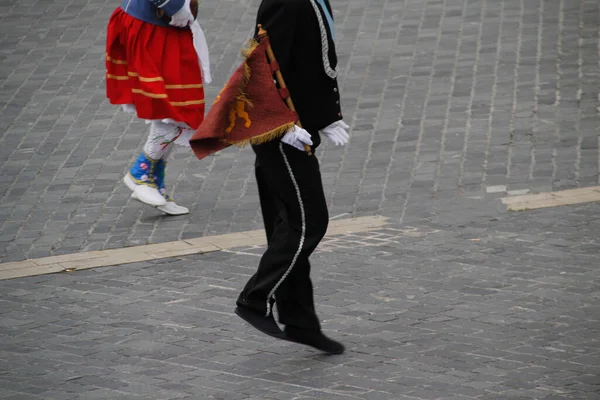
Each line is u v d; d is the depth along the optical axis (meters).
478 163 32.91
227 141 18.61
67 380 19.64
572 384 18.88
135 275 25.64
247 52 18.52
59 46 44.88
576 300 23.06
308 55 18.80
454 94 38.41
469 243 26.95
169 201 30.27
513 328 21.62
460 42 42.91
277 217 19.94
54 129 37.31
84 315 23.14
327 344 20.12
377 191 31.30
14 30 46.69
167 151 29.58
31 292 24.67
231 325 22.34
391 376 19.45
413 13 46.22
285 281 19.48
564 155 33.12
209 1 48.78
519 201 29.91
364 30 44.72
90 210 30.70
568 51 41.44
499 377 19.27
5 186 32.69
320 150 34.50
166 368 20.14
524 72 39.88
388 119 36.69
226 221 29.61
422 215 29.30
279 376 19.64
